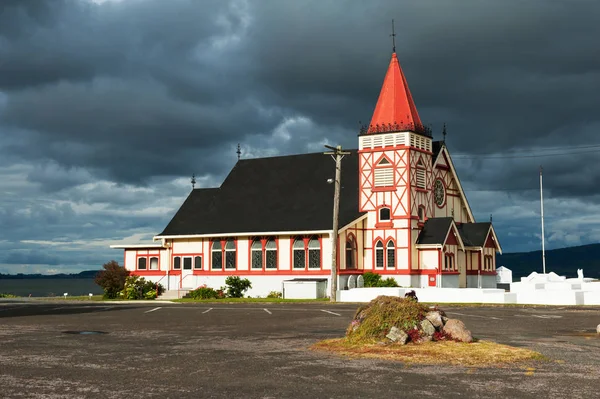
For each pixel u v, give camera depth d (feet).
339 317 98.12
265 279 179.63
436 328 60.59
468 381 43.21
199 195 205.57
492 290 138.72
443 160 190.39
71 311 117.39
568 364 49.62
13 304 151.94
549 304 130.31
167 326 84.43
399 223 172.04
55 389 41.32
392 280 169.07
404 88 178.91
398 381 43.34
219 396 39.09
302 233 172.45
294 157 202.69
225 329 79.77
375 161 176.45
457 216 196.13
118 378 45.01
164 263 195.72
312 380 43.88
